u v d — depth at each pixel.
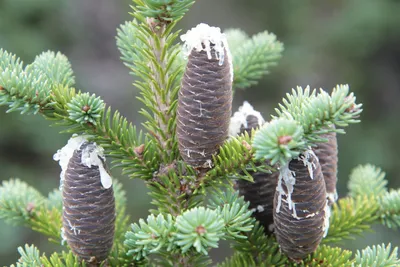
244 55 0.69
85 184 0.57
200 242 0.53
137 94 1.89
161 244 0.54
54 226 0.65
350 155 1.84
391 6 1.90
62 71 0.62
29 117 1.64
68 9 1.82
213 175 0.58
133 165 0.60
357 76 1.97
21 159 1.69
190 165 0.58
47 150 1.66
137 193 1.61
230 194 0.59
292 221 0.57
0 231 1.49
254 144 0.52
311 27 1.99
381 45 1.95
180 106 0.57
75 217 0.57
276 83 1.98
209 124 0.56
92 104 0.57
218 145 0.57
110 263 0.60
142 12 0.56
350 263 0.59
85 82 1.91
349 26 1.91
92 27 2.04
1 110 1.62
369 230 0.65
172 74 0.59
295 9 2.04
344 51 1.95
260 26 2.11
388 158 1.83
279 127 0.52
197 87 0.56
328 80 1.98
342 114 0.54
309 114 0.54
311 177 0.56
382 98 2.00
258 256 0.61
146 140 0.60
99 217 0.57
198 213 0.53
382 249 0.58
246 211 0.58
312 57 1.96
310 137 0.54
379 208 0.65
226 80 0.56
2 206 0.66
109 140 0.60
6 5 1.69
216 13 2.17
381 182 0.69
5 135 1.63
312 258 0.60
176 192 0.60
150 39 0.59
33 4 1.72
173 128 0.60
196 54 0.56
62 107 0.59
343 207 0.65
